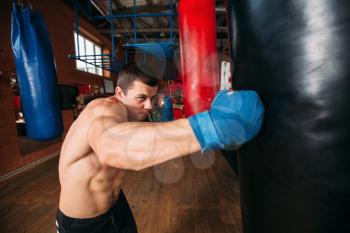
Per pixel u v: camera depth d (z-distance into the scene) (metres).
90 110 0.75
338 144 0.42
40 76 1.71
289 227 0.50
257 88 0.52
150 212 2.06
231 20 0.62
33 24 1.70
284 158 0.48
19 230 1.82
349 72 0.40
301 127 0.45
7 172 3.04
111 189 0.90
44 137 1.81
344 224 0.44
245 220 0.67
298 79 0.44
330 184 0.44
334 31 0.40
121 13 4.97
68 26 4.60
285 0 0.44
